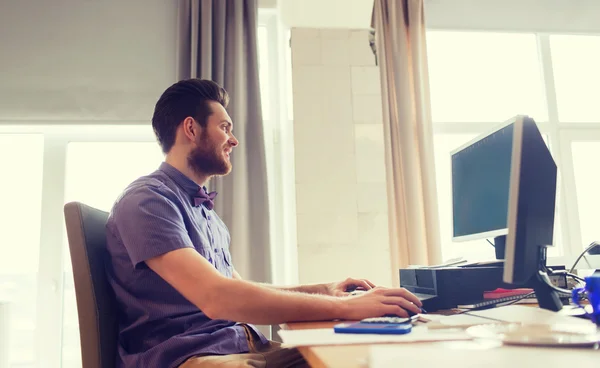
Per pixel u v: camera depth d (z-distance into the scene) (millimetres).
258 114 2945
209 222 1413
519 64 3570
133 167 3178
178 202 1229
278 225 3105
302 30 3043
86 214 1133
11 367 2848
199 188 1357
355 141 2961
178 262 1049
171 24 3107
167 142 1396
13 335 2934
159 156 3201
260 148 2912
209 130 1385
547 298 961
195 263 1043
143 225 1093
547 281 970
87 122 2980
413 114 3146
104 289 1123
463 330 771
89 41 3051
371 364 545
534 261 954
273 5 3146
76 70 3018
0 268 2996
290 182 3082
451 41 3518
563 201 3439
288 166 3113
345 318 957
